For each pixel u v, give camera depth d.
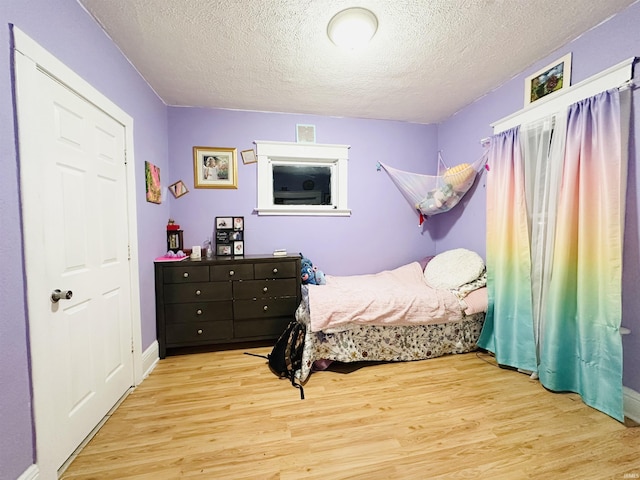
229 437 1.37
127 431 1.42
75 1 1.34
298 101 2.59
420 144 3.20
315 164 3.04
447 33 1.67
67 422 1.23
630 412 1.48
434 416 1.52
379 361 2.18
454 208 2.97
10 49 0.98
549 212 1.80
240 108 2.73
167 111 2.61
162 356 2.23
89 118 1.43
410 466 1.19
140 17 1.51
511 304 2.05
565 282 1.67
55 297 1.16
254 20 1.54
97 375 1.46
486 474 1.15
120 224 1.72
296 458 1.24
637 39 1.45
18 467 0.99
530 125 1.97
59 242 1.21
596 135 1.55
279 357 1.98
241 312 2.36
